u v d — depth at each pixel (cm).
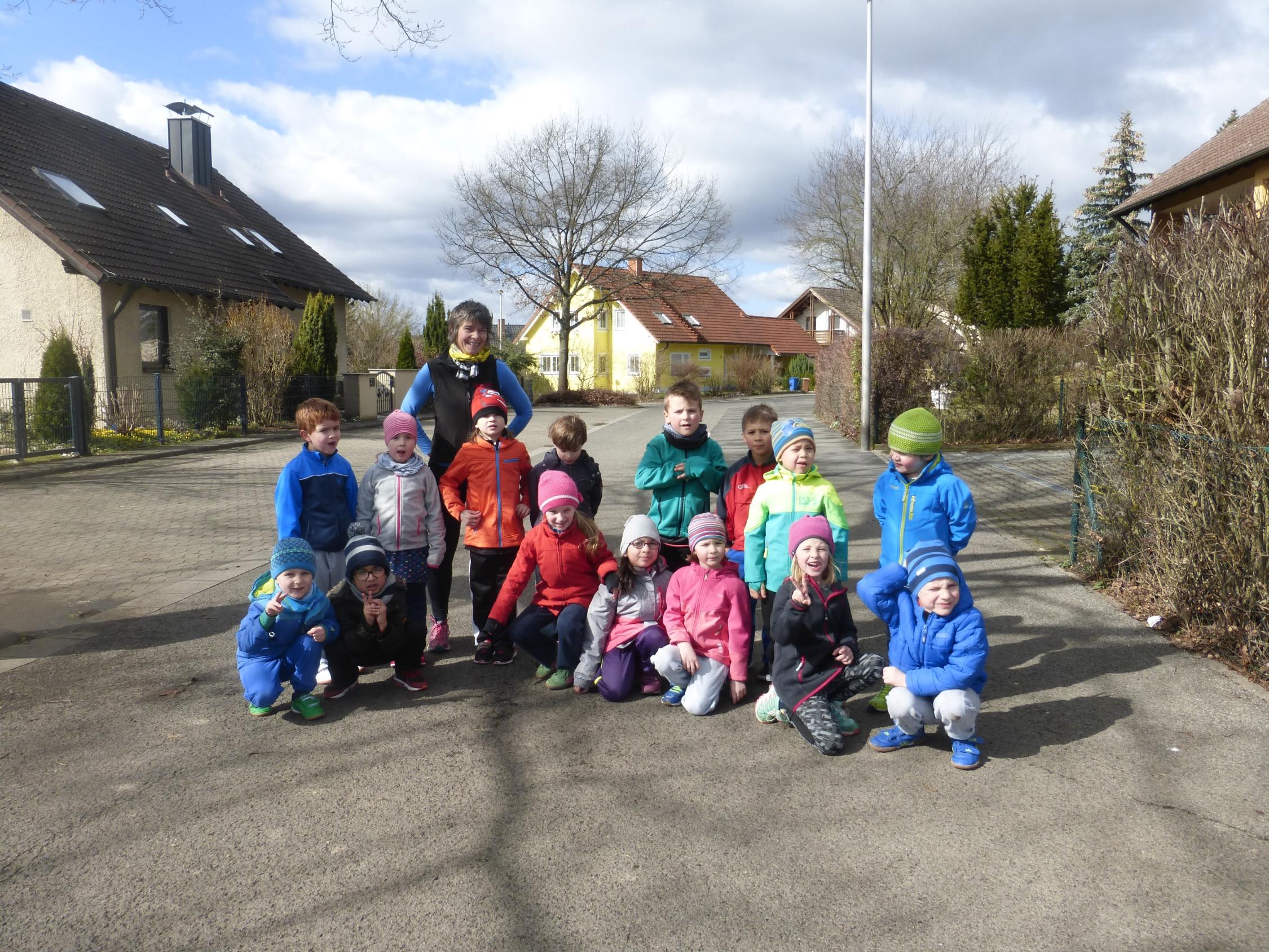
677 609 419
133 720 401
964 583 352
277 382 1902
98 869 281
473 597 489
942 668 348
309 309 2144
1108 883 268
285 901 264
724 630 416
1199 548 457
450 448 502
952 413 1487
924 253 3073
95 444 1460
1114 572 577
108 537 816
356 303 4856
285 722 398
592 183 3562
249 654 400
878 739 365
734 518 478
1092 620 508
